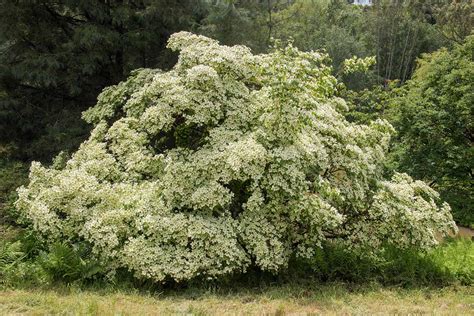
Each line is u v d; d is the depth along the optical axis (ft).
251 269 24.73
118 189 25.57
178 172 23.24
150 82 33.37
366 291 23.36
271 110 23.65
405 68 116.26
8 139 50.06
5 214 36.65
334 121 26.27
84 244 25.40
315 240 23.84
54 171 28.40
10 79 48.11
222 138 24.36
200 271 22.33
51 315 18.10
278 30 85.10
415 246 26.45
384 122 28.40
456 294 23.50
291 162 22.72
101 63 49.55
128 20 49.39
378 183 26.48
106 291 21.68
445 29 114.11
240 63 25.63
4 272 23.07
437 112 41.42
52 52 49.26
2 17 45.85
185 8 50.83
